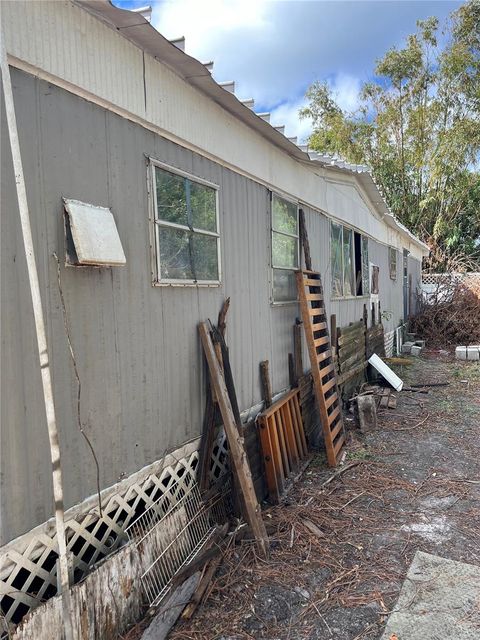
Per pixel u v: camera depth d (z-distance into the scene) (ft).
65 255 7.60
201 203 11.91
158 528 9.29
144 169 9.66
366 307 30.30
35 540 6.97
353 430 19.92
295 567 10.19
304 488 14.37
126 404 9.04
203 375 11.82
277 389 16.67
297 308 18.61
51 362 7.32
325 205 22.11
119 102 8.88
